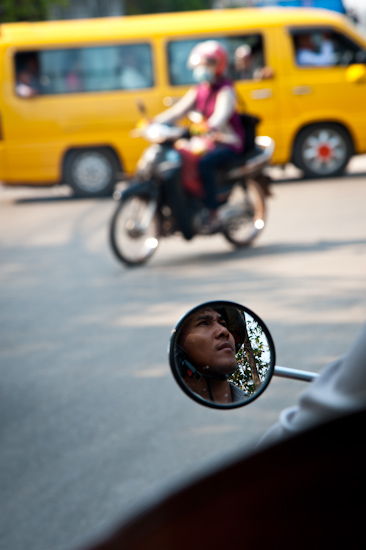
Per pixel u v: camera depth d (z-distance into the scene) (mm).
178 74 11906
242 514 536
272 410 3520
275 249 7277
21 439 3424
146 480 2953
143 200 7098
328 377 1002
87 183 12055
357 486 568
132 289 6164
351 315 4910
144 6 33219
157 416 3559
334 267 6281
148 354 4484
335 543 547
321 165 12094
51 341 4895
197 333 1210
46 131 11891
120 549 501
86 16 31156
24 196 13180
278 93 11867
